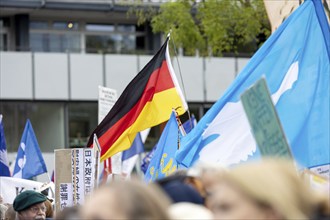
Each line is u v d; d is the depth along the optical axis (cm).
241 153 955
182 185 589
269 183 391
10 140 3825
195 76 3938
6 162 1794
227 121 970
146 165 1967
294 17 959
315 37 943
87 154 1272
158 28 2922
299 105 923
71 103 3888
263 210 391
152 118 1408
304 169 671
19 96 3822
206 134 977
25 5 3953
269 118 592
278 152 589
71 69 3869
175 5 2866
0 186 1630
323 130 902
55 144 3884
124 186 399
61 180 1275
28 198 1017
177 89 1405
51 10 4053
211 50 3102
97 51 4128
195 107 3950
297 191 395
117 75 3894
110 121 1416
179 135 1267
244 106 629
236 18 2789
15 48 4028
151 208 394
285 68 949
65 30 4156
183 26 2856
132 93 1409
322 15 944
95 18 4184
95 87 3881
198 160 980
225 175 402
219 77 3947
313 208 401
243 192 392
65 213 583
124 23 4222
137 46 4228
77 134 3900
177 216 518
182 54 3934
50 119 3872
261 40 3503
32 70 3841
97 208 393
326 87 921
